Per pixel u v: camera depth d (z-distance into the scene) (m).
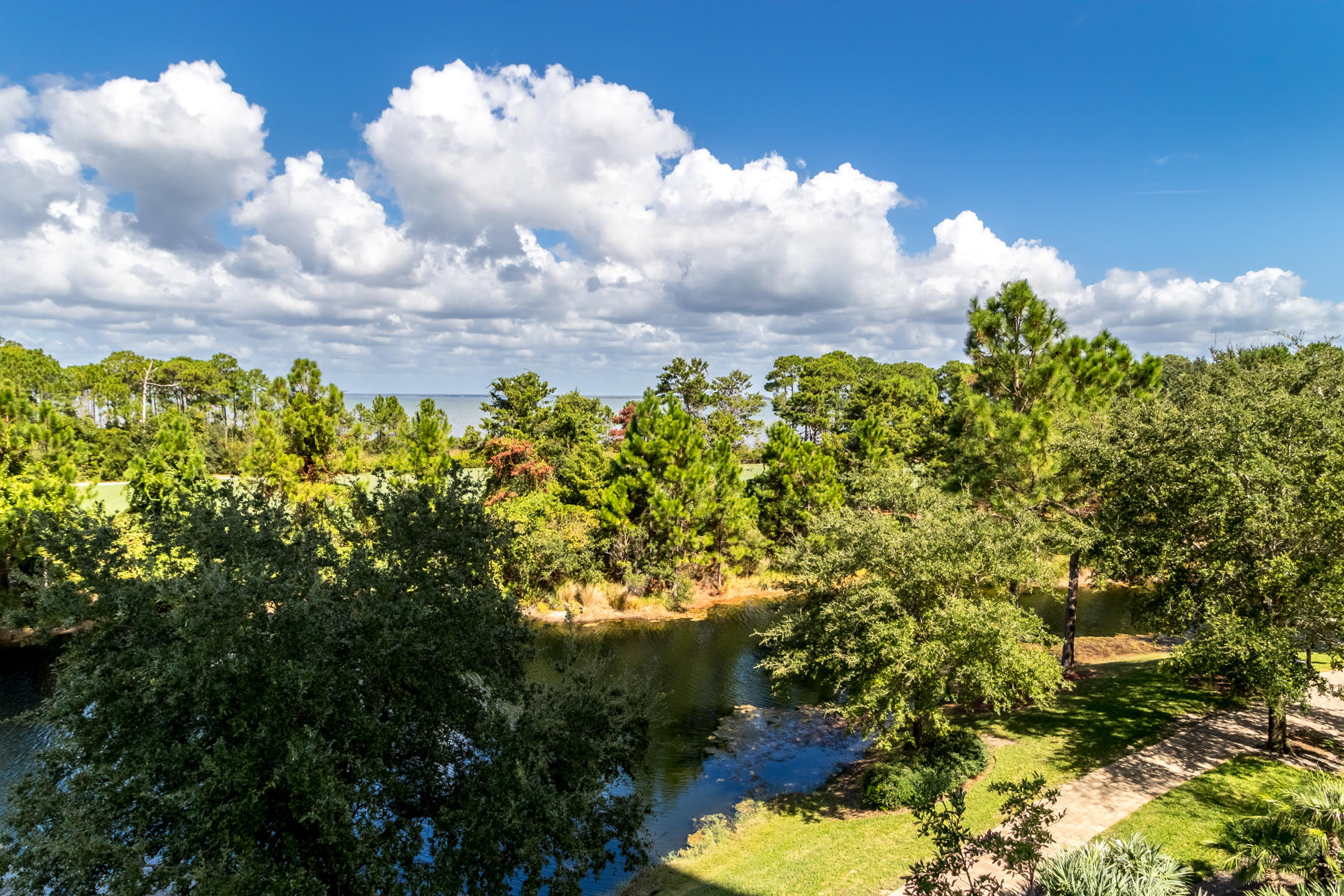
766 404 100.56
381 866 10.53
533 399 64.50
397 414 82.94
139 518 14.45
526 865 12.11
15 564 31.91
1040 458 26.19
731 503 44.78
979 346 32.81
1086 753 18.59
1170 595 16.19
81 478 60.66
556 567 40.78
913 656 16.66
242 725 10.05
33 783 10.74
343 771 11.23
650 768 22.78
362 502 14.48
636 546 43.09
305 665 10.71
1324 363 24.84
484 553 14.50
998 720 22.36
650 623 39.91
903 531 18.75
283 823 10.53
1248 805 14.30
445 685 12.99
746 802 20.30
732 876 15.43
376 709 11.92
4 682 28.11
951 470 34.22
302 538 13.56
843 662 18.78
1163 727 19.73
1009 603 18.20
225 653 10.28
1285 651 13.53
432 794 12.80
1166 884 9.48
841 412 81.56
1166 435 16.61
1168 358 69.31
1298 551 14.45
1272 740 17.14
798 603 37.72
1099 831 14.06
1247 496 14.44
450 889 11.00
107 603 10.91
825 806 19.27
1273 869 10.60
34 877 9.79
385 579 12.76
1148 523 17.05
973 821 15.53
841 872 14.48
